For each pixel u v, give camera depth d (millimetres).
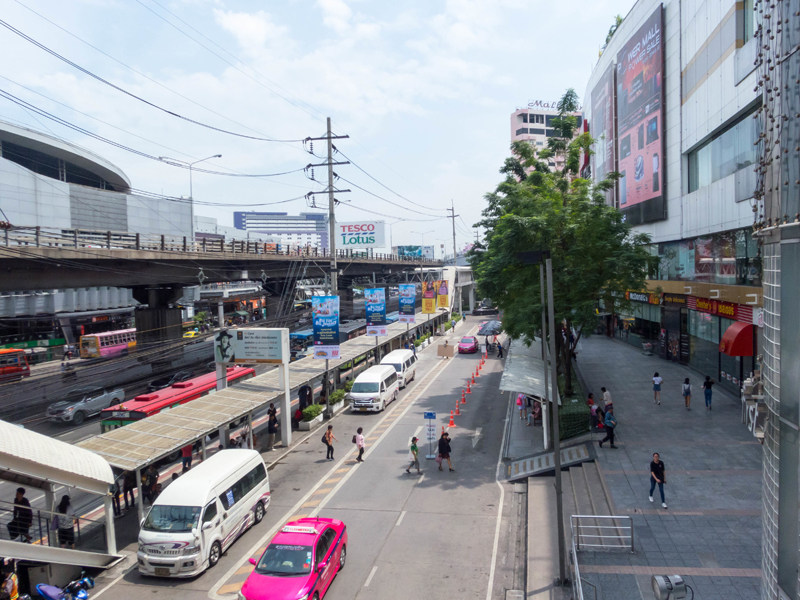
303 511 19094
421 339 58094
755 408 8438
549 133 119375
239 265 46844
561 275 24359
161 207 75812
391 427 29344
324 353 31156
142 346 46031
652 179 37188
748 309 25109
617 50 43812
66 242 34938
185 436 18812
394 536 16906
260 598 12305
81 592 13883
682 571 13078
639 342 47719
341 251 69938
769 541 7586
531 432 27000
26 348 55969
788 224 6852
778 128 7254
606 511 16516
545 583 13562
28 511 15703
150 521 15258
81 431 30031
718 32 26469
